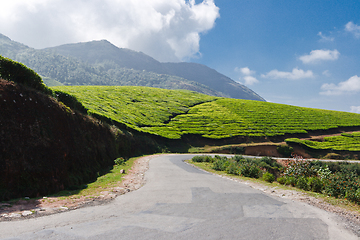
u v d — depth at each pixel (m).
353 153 56.59
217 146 56.84
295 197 9.45
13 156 8.74
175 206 7.31
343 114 98.69
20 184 8.41
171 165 21.83
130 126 43.78
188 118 72.31
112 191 9.66
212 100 107.31
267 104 104.88
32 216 5.75
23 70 12.73
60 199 7.91
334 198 10.07
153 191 9.87
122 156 26.77
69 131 14.20
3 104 9.80
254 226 5.49
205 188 10.59
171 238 4.59
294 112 92.62
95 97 61.94
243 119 77.12
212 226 5.42
